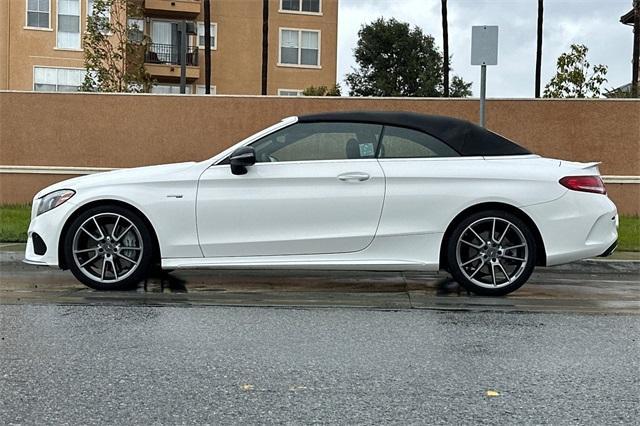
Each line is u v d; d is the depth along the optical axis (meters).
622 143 14.10
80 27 28.94
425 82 42.88
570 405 3.58
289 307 5.90
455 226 6.32
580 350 4.60
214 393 3.72
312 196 6.29
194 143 14.68
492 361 4.33
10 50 28.19
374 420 3.36
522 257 6.30
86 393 3.70
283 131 6.49
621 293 6.83
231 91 32.19
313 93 30.28
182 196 6.33
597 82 18.80
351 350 4.55
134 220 6.36
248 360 4.30
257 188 6.32
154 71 31.00
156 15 31.94
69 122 14.77
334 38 32.88
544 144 14.16
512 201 6.23
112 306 5.81
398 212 6.27
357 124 6.49
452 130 6.50
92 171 14.76
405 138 6.46
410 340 4.82
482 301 6.29
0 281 7.20
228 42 32.09
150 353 4.43
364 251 6.31
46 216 6.41
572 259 6.31
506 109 14.17
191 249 6.34
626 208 14.12
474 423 3.33
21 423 3.29
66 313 5.52
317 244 6.30
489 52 9.04
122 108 14.73
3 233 10.27
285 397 3.66
